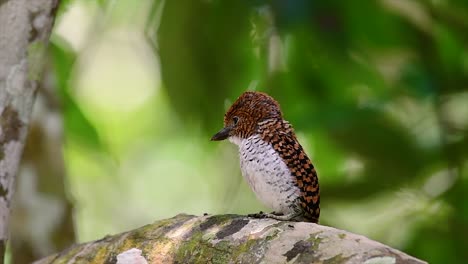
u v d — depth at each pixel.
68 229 12.05
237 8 12.13
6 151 7.76
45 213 11.93
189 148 16.64
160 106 16.98
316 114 12.08
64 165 12.13
